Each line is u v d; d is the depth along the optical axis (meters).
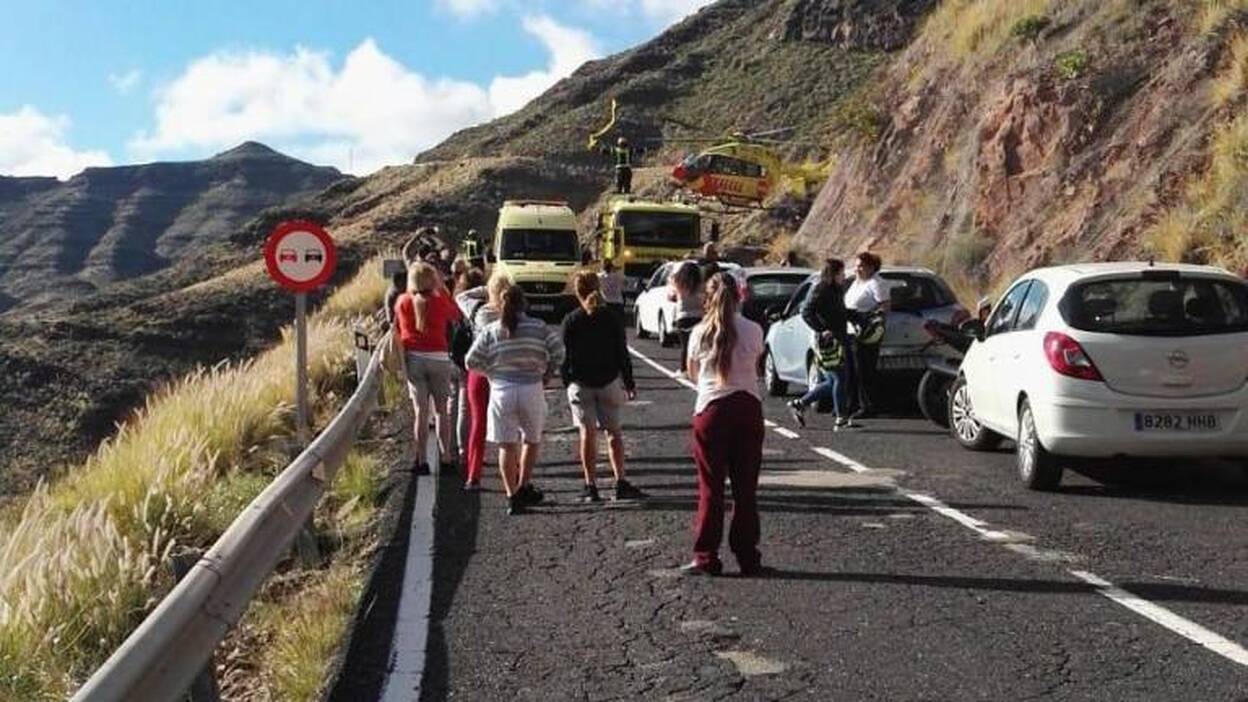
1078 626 6.42
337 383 19.19
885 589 7.22
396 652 6.27
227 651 7.00
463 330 11.53
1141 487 10.18
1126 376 9.40
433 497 10.47
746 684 5.68
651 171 98.50
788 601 7.02
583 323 9.92
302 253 11.47
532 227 31.33
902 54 33.94
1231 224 16.72
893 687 5.58
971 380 11.70
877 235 28.05
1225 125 18.50
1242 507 9.30
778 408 15.63
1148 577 7.36
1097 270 9.97
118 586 7.33
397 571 7.95
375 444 13.99
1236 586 7.12
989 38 27.83
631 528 9.02
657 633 6.50
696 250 34.69
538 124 126.38
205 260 120.38
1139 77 21.89
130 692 3.84
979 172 24.23
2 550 8.16
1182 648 6.03
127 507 9.73
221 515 9.84
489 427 9.77
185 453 10.90
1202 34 20.64
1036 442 9.90
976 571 7.58
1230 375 9.38
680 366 20.02
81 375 66.88
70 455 46.12
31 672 6.23
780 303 18.62
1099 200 20.59
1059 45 24.08
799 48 107.38
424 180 121.62
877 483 10.53
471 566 8.02
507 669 5.98
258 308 76.44
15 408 63.97
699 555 7.64
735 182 51.03
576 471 11.59
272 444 13.25
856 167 32.50
